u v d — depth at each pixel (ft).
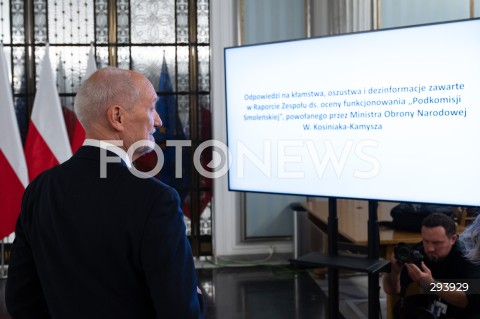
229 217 18.83
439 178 6.88
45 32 17.92
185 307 4.38
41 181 4.98
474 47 6.51
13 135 15.67
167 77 18.49
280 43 8.00
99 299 4.52
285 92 8.00
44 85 16.30
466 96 6.61
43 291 4.82
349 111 7.49
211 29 18.40
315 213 14.74
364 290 15.34
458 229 10.61
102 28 18.16
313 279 16.60
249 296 15.05
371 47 7.25
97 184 4.61
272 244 19.03
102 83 4.75
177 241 4.47
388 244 10.53
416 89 6.96
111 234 4.46
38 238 4.77
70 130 18.07
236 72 8.45
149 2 18.34
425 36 6.84
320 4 18.53
